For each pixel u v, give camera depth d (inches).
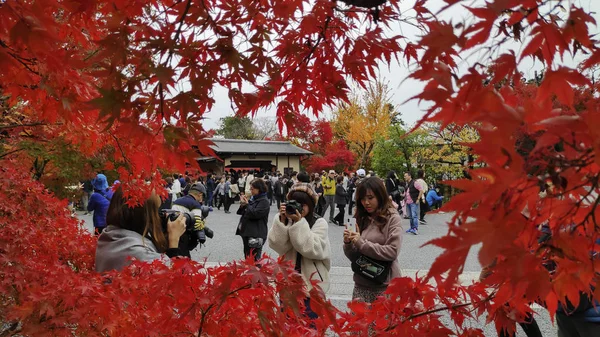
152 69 50.2
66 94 67.5
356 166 1411.2
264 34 61.6
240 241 378.9
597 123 26.2
